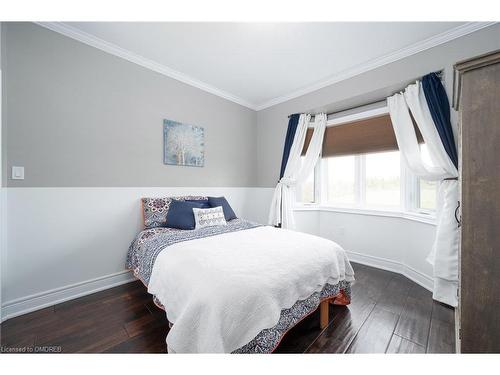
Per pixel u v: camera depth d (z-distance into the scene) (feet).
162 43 7.07
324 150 10.94
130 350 4.37
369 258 9.35
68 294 6.45
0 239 5.38
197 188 9.90
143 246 6.48
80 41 6.64
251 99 11.69
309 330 5.04
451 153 6.33
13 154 5.59
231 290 3.51
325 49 7.36
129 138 7.74
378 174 9.53
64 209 6.43
